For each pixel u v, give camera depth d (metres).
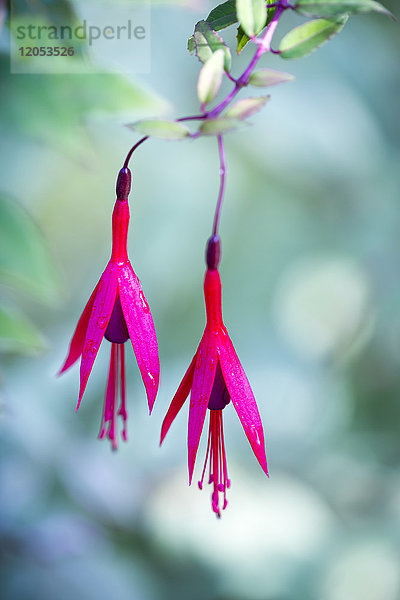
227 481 0.36
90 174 0.77
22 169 0.65
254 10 0.35
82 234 0.84
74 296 0.83
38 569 0.60
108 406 0.37
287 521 0.86
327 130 0.78
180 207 0.84
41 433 0.59
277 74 0.35
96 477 0.62
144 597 0.68
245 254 0.87
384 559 0.83
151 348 0.35
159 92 0.71
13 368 0.71
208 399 0.35
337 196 0.84
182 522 0.81
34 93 0.40
